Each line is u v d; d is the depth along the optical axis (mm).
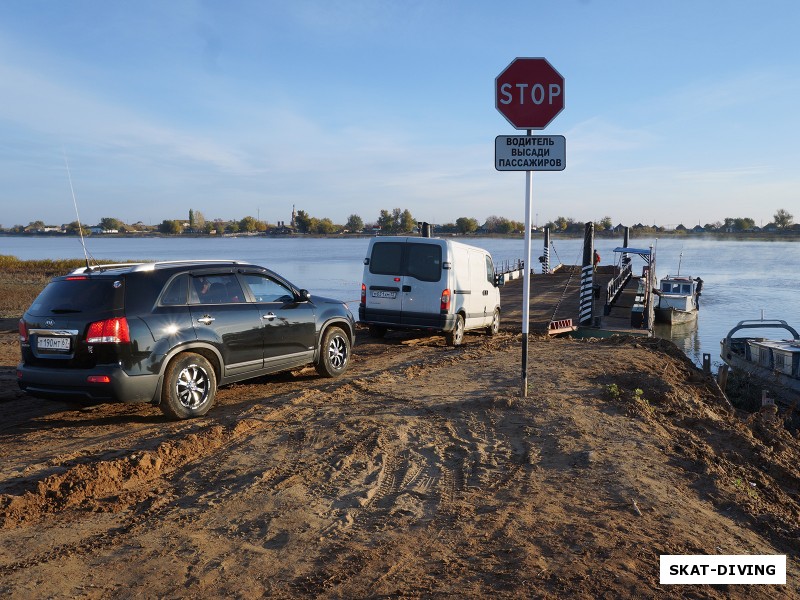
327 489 4938
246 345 7723
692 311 35719
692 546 4027
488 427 6621
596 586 3479
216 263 7703
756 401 15781
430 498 4793
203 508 4586
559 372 9461
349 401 7688
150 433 6391
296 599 3371
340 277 66875
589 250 19297
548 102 7246
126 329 6406
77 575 3617
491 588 3459
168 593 3430
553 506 4621
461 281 13383
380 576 3604
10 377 9359
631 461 5605
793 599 3533
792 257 132625
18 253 154625
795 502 5379
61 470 5215
